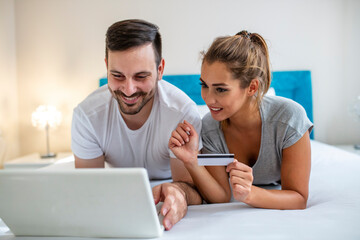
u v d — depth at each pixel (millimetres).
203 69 927
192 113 1149
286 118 1029
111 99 1182
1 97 2572
